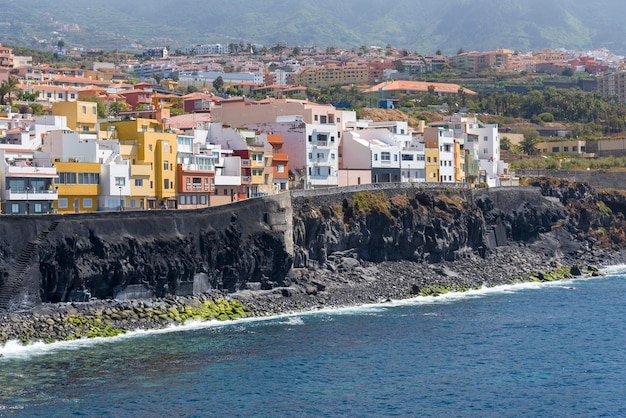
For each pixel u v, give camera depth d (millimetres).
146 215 165000
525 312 182250
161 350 138875
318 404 114688
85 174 172625
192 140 199125
